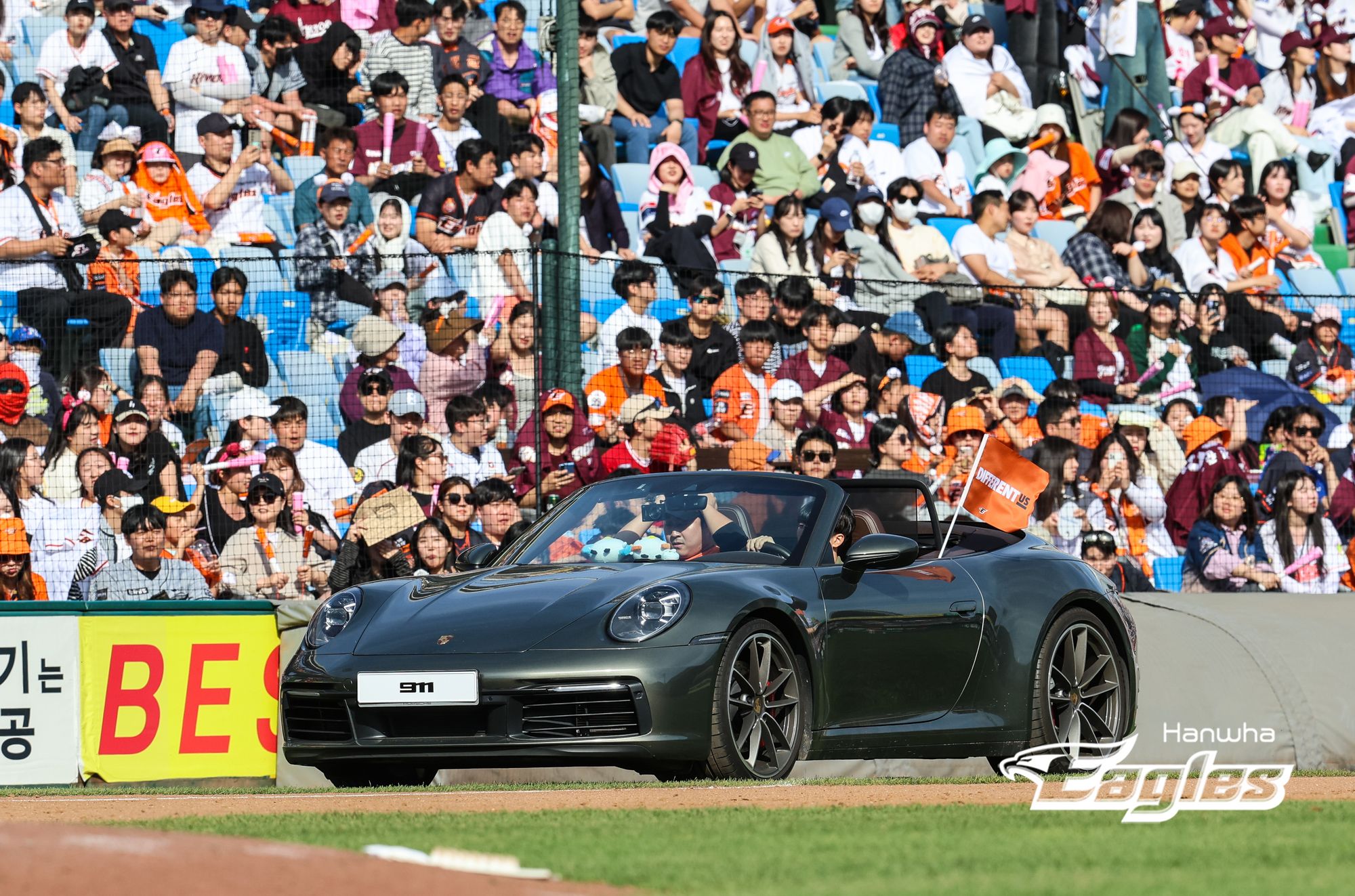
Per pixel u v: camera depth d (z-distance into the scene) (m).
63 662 23.12
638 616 16.88
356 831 10.56
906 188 45.09
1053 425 39.59
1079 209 50.34
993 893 7.43
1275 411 42.06
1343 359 45.22
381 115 41.72
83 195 39.62
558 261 32.38
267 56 41.66
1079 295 43.12
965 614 19.58
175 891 6.41
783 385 38.03
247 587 33.66
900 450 38.34
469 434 35.84
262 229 40.78
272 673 24.42
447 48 42.81
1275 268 50.97
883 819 11.48
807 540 19.27
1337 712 25.64
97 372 34.28
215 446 35.53
